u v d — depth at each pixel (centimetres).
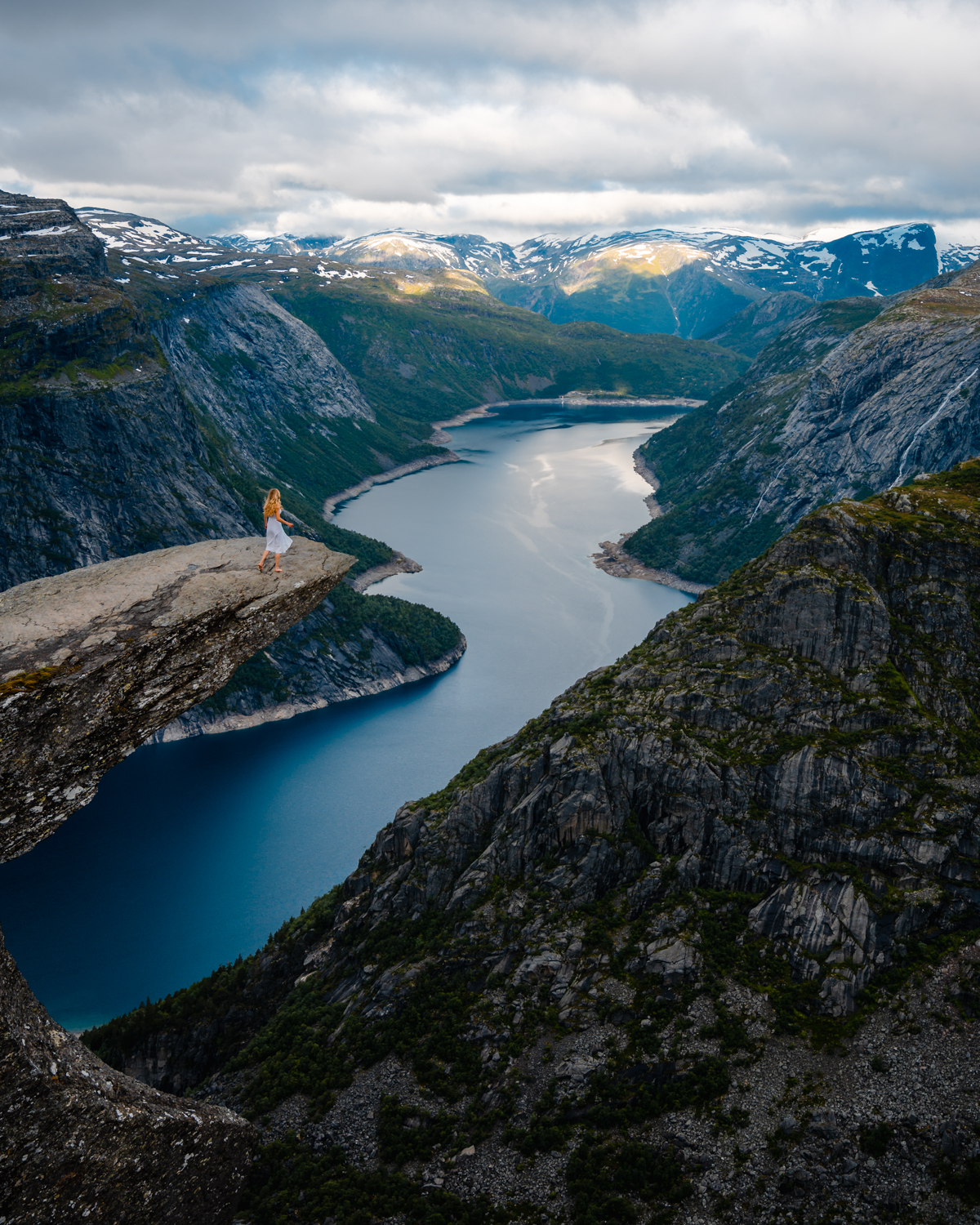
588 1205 5256
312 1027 7444
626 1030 6272
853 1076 5522
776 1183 5112
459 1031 6738
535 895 7400
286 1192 5944
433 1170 5778
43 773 2092
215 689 2516
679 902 6975
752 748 7375
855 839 6731
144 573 2566
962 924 6191
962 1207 4731
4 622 2253
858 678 7525
